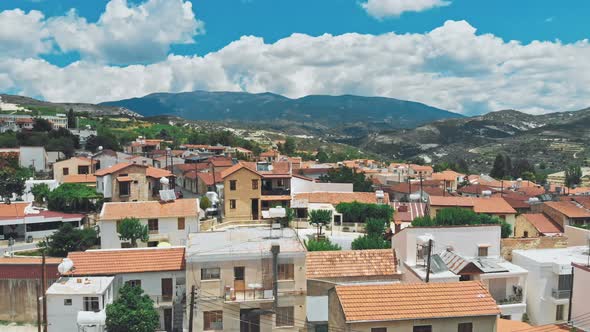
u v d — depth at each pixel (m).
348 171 137.88
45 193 89.50
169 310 47.62
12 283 48.03
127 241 65.19
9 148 137.50
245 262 42.12
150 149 182.00
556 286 47.84
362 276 49.56
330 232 83.81
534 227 84.81
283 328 42.41
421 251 50.31
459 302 35.38
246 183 83.75
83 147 169.50
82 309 42.22
